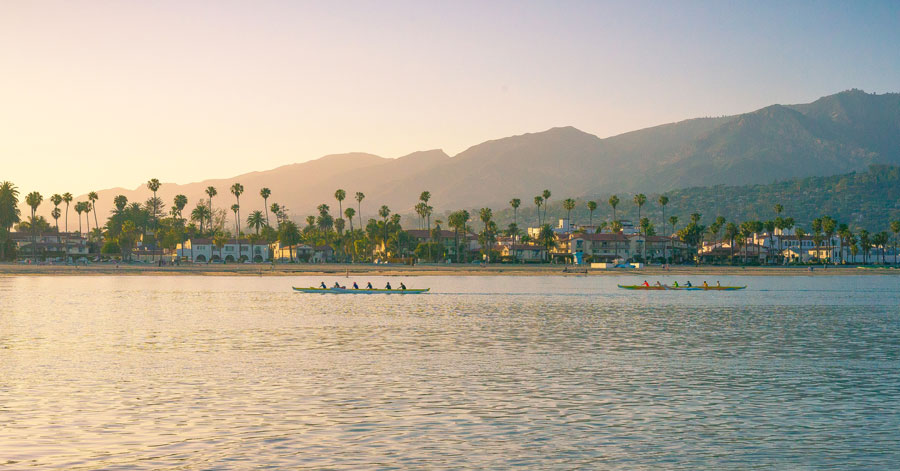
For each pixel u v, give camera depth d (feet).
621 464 96.89
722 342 217.56
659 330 248.73
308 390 141.79
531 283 568.82
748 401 133.90
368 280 607.37
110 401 131.44
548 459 98.73
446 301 381.81
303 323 266.98
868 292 472.03
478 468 94.73
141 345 205.36
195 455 99.60
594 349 201.26
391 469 94.27
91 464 95.66
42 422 116.26
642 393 140.46
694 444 106.22
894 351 199.11
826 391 143.33
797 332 244.42
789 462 98.37
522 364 174.29
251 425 115.14
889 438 109.81
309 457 98.94
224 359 180.45
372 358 182.91
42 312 304.91
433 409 126.31
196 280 593.01
